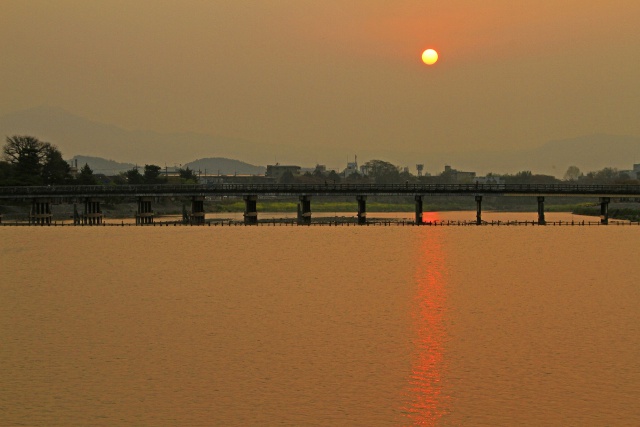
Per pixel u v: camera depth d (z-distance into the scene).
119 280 120.94
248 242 191.12
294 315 89.50
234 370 66.06
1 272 131.38
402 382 62.84
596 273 128.38
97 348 73.44
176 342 75.69
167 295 104.88
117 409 56.94
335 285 115.31
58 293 106.88
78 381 63.06
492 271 132.88
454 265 142.00
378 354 71.25
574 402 58.19
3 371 65.75
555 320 86.25
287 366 67.19
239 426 54.03
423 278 123.50
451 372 65.44
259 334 79.19
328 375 64.69
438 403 58.09
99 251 167.50
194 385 62.12
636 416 55.44
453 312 91.50
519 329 81.50
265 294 105.88
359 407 57.53
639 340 76.06
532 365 67.38
